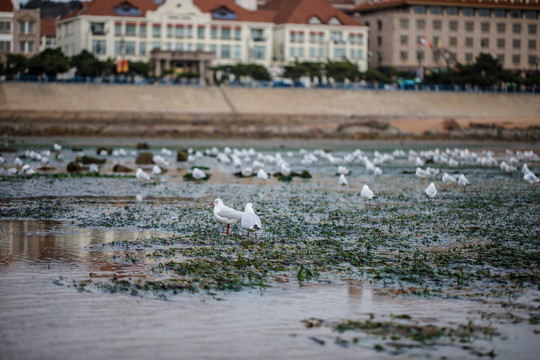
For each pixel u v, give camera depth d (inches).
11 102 3592.5
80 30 4439.0
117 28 4478.3
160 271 742.5
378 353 520.7
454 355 519.8
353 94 4323.3
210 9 4766.2
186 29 4616.1
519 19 5462.6
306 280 716.0
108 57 4178.2
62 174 1841.8
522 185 1742.1
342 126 3954.2
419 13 5196.9
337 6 5689.0
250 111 3969.0
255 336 550.0
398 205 1317.7
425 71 5236.2
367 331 564.1
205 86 4067.4
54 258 801.6
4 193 1417.3
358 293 671.1
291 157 2773.1
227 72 4446.4
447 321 592.7
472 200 1403.8
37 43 4478.3
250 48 4749.0
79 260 792.9
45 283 686.5
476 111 4441.4
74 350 517.0
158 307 616.7
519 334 563.2
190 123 3745.1
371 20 5359.3
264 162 2407.7
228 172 2052.2
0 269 740.0
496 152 3329.2
